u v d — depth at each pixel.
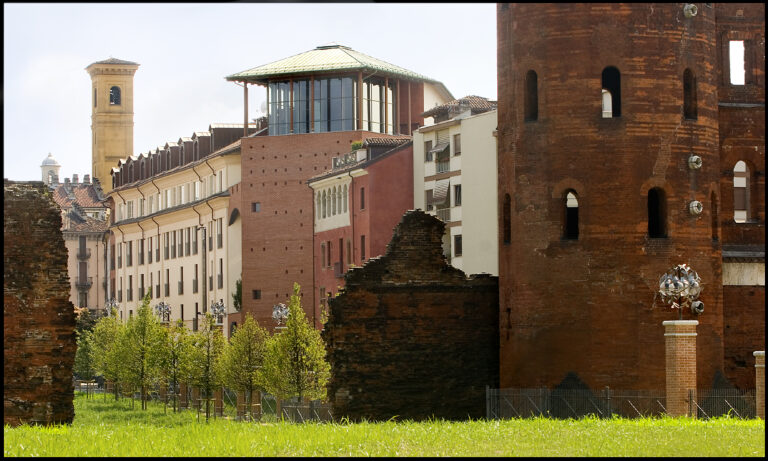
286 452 44.25
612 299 61.88
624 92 62.25
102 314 141.12
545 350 62.62
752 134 67.44
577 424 53.47
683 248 62.56
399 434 49.03
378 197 106.44
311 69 123.75
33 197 62.62
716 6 67.62
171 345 100.38
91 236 178.38
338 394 65.56
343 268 111.81
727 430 50.53
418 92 129.25
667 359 59.19
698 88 63.47
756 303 66.31
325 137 122.25
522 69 63.56
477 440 47.34
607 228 61.94
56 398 62.16
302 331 82.81
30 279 62.25
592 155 62.12
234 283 126.56
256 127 137.25
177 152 146.88
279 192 123.19
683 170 62.78
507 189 64.56
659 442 46.56
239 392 90.25
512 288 64.25
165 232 142.62
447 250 102.62
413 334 66.12
